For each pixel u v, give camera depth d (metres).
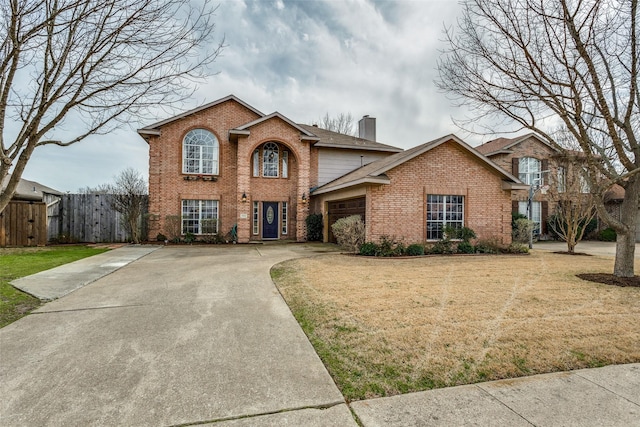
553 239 20.19
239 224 16.50
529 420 2.54
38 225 13.58
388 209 12.30
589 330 4.34
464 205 13.27
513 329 4.35
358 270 8.44
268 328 4.43
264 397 2.83
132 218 15.06
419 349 3.76
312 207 18.92
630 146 7.33
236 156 17.38
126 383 3.02
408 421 2.52
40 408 2.62
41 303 5.44
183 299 5.77
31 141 4.82
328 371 3.29
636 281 7.13
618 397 2.88
